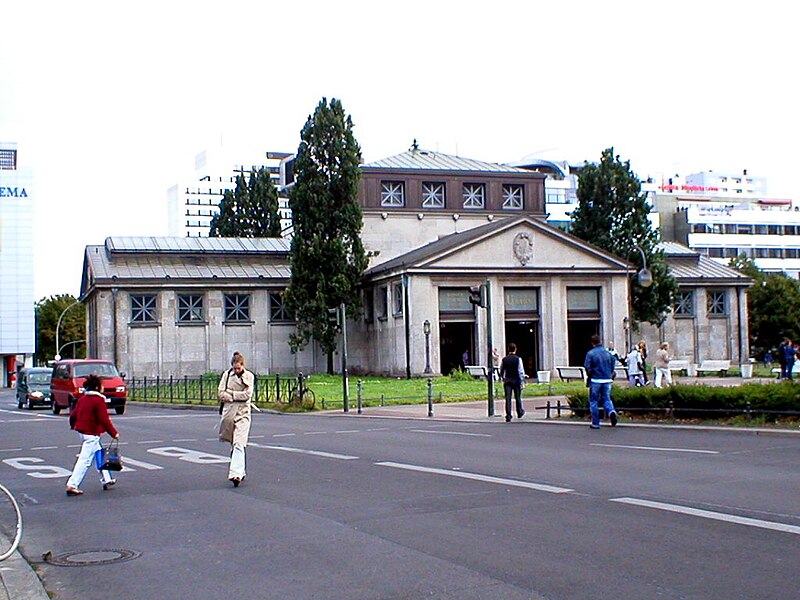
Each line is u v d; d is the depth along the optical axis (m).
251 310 60.84
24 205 108.69
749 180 182.38
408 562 8.26
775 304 74.00
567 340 57.25
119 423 30.42
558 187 132.38
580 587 7.18
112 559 8.88
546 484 12.60
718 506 10.43
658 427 20.81
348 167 58.00
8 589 7.71
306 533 9.78
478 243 55.31
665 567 7.71
